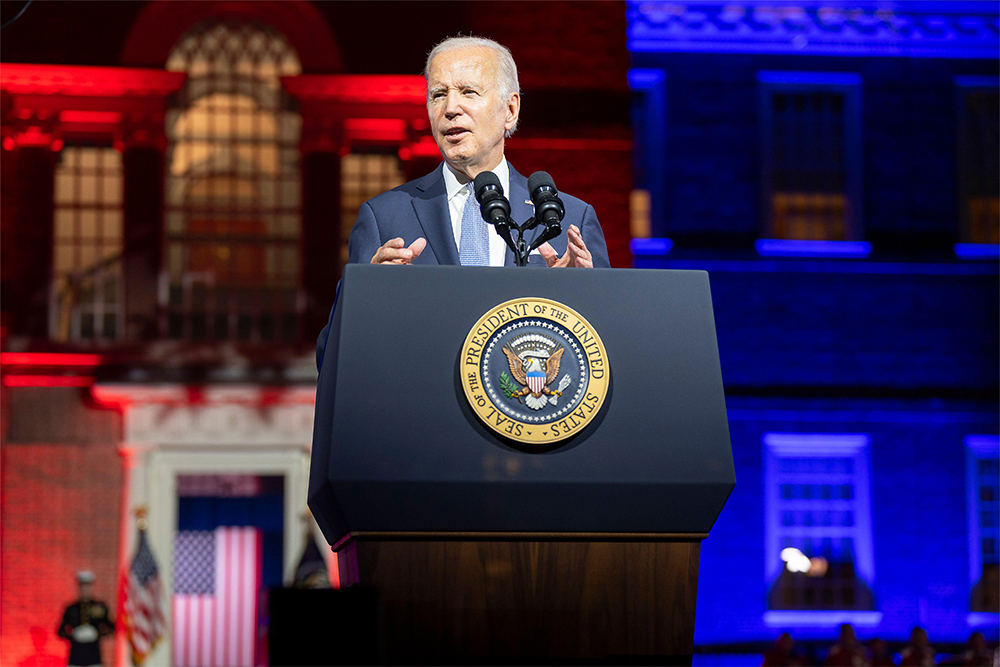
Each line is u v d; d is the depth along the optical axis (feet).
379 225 24.88
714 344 18.99
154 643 157.89
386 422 17.72
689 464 18.19
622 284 19.03
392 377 17.97
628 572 18.15
